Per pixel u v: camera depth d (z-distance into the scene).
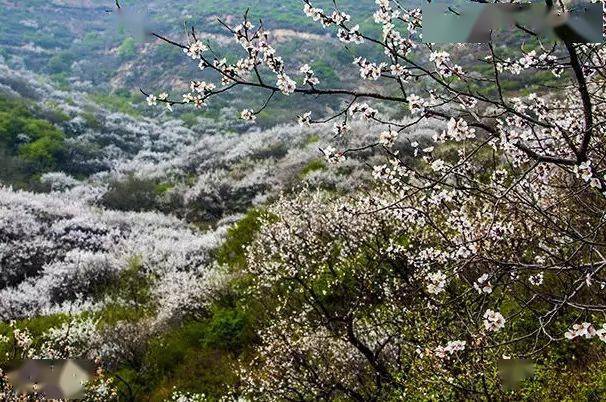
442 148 12.18
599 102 3.80
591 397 4.41
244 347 8.62
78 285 12.80
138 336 9.17
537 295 3.17
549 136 3.94
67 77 83.44
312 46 67.56
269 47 3.23
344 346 6.38
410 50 3.30
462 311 4.56
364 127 23.27
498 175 4.17
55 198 22.97
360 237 7.47
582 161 3.15
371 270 6.90
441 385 4.46
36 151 32.78
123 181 27.14
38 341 9.52
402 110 29.33
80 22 116.50
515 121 3.69
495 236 4.05
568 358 5.25
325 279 8.19
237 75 3.28
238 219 17.45
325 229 9.25
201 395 7.66
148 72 78.50
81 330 9.35
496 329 2.84
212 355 8.58
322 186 16.86
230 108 60.19
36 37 101.50
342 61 60.03
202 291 10.09
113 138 44.47
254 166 24.64
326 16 3.25
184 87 69.50
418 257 5.43
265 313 8.55
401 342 5.66
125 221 19.41
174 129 53.44
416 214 4.29
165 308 10.00
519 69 3.31
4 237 15.44
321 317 6.44
